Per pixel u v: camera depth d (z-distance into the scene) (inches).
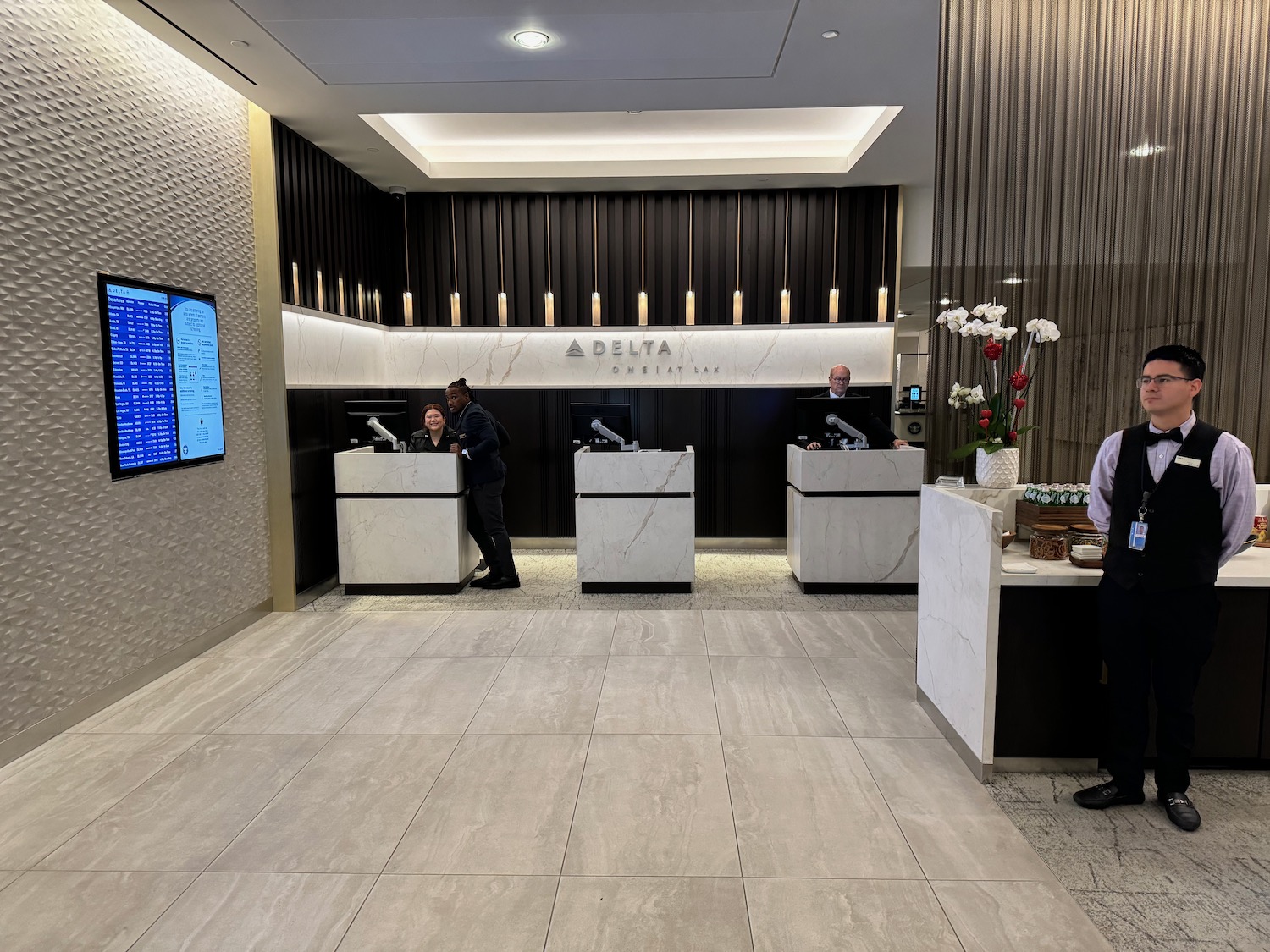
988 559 116.7
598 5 144.1
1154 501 103.6
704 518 297.6
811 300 289.3
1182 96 148.4
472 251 293.0
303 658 176.2
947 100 149.0
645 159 272.2
